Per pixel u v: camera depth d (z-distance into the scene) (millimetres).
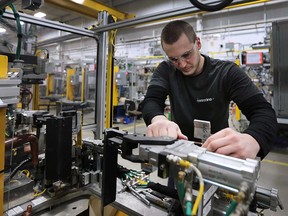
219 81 917
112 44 2004
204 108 969
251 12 5000
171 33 747
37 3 879
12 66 977
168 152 391
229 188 338
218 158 369
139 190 825
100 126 1870
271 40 3326
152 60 6488
